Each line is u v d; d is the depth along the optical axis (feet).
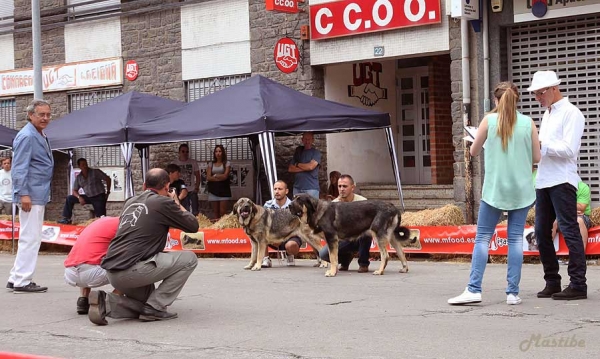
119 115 55.42
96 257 28.32
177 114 52.26
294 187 53.67
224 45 62.85
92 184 61.93
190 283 37.27
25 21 73.72
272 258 47.01
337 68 59.67
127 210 27.27
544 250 29.76
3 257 53.21
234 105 49.90
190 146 65.87
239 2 61.87
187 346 24.03
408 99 63.57
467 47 51.16
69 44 71.51
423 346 22.84
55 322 28.48
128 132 53.01
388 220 38.19
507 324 25.36
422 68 62.54
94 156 71.05
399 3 53.36
